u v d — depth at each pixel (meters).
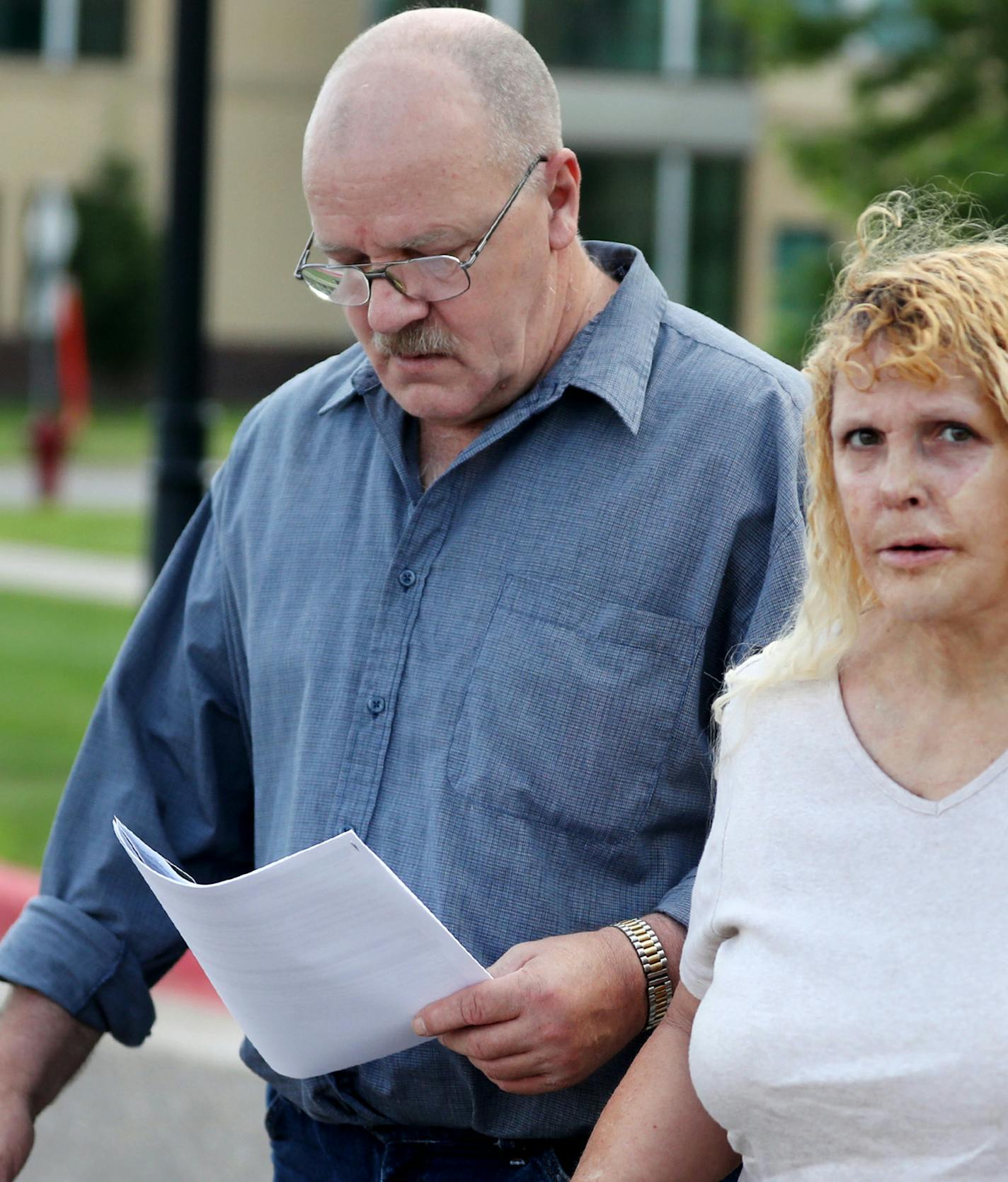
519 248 7.33
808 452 5.98
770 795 5.87
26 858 19.77
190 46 20.05
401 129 7.13
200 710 8.50
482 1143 7.54
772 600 7.34
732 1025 5.71
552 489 7.59
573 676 7.36
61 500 56.69
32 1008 8.23
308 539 8.09
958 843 5.52
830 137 41.06
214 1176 14.50
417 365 7.41
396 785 7.56
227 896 6.62
